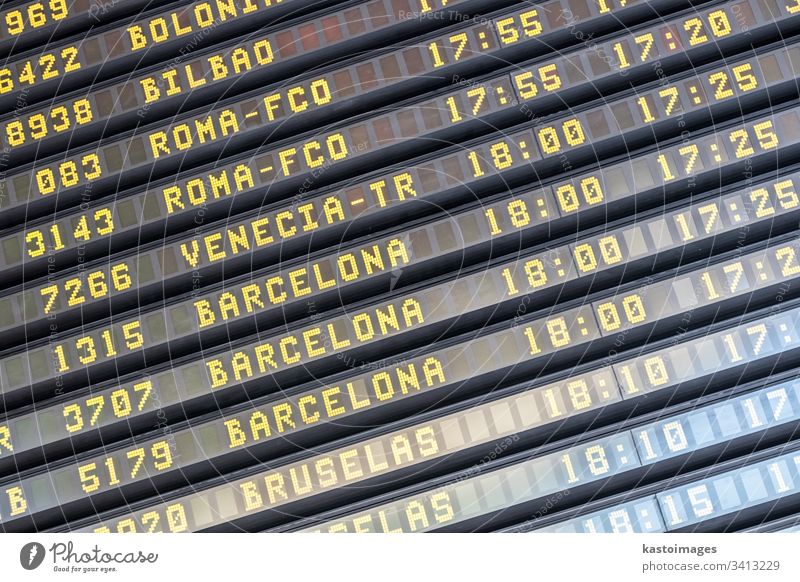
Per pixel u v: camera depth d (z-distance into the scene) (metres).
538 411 8.79
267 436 8.89
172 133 9.43
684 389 8.78
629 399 8.77
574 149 9.10
